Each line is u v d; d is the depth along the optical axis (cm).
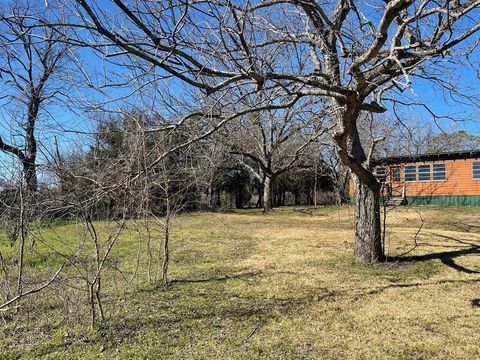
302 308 572
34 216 534
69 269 770
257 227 1655
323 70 728
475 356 419
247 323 517
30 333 487
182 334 484
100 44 332
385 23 372
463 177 2431
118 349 443
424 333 479
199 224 1705
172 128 472
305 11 585
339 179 1886
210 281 729
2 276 714
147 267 852
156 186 758
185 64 378
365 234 868
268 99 496
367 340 462
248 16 432
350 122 608
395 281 714
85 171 479
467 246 1055
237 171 3180
